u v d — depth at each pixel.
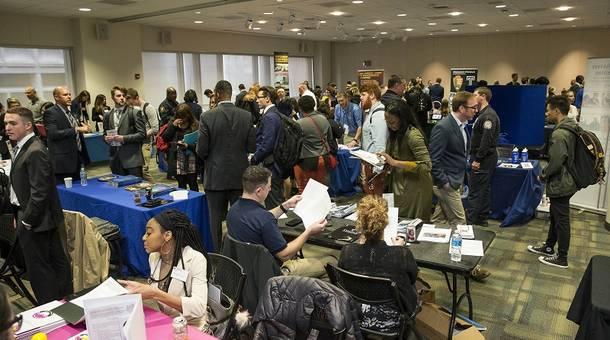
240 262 2.29
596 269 2.16
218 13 9.36
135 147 4.91
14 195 3.01
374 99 4.06
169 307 1.97
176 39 12.23
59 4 7.77
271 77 16.06
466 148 3.41
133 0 7.51
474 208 4.64
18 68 9.09
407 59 17.64
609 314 1.83
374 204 2.11
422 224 2.93
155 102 12.31
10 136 2.74
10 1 7.41
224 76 14.27
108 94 10.32
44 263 2.88
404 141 3.23
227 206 3.79
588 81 5.12
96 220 3.48
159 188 3.84
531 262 3.92
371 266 2.07
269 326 1.74
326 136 4.44
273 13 9.55
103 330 1.45
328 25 12.19
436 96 12.77
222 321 1.99
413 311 2.10
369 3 8.35
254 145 3.69
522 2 8.38
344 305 1.70
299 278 1.79
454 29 13.87
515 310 3.09
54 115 4.34
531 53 15.30
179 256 1.97
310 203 2.75
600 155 3.58
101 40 10.05
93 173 7.70
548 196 3.77
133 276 3.51
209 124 3.46
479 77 16.38
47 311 1.77
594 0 8.15
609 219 4.81
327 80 18.89
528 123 5.88
